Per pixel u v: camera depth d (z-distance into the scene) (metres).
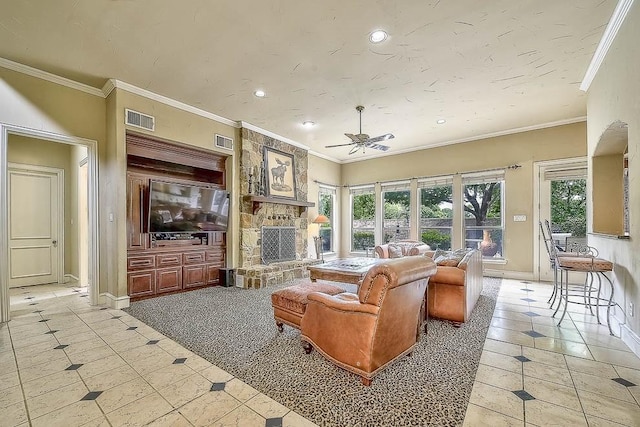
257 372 2.24
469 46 3.14
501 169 5.96
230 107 4.79
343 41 3.06
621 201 3.79
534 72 3.66
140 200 4.37
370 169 7.94
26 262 5.37
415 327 2.50
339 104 4.65
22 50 3.17
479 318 3.45
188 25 2.80
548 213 5.55
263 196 5.70
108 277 4.09
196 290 4.92
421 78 3.82
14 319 3.46
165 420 1.70
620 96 2.80
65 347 2.69
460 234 6.43
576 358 2.45
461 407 1.81
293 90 4.17
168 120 4.47
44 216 5.54
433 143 6.76
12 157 5.21
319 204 7.80
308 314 2.50
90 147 4.03
